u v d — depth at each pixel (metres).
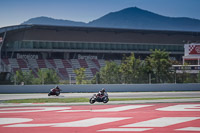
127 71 151.88
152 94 108.31
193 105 70.00
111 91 126.12
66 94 112.38
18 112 60.53
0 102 81.81
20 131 40.03
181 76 138.38
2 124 45.84
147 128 41.09
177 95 102.62
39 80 152.62
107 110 61.78
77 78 179.00
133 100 83.56
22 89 123.94
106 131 39.38
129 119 49.25
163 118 49.94
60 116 53.62
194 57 193.00
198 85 132.25
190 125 43.12
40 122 47.19
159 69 153.25
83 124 44.81
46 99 88.44
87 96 100.81
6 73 154.38
